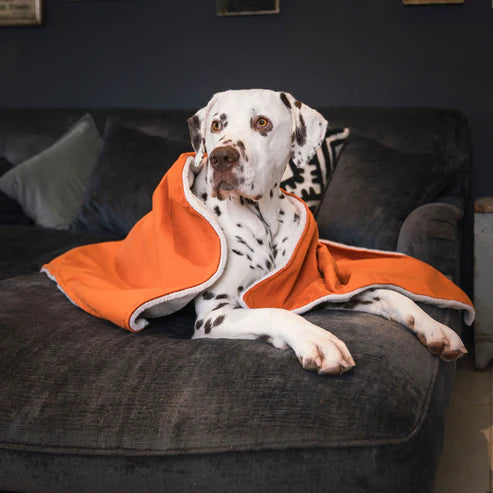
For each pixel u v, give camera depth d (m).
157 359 1.48
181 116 3.51
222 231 1.79
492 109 3.43
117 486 1.34
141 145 3.12
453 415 2.42
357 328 1.61
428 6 3.46
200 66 3.89
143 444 1.30
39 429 1.37
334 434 1.24
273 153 1.78
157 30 3.94
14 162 3.70
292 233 1.95
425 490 1.27
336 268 2.04
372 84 3.60
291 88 3.74
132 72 4.03
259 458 1.25
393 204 2.64
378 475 1.23
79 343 1.59
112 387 1.41
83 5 4.05
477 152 3.48
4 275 2.45
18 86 4.25
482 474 1.96
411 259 2.15
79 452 1.33
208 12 3.81
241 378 1.37
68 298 1.97
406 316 1.71
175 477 1.30
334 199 2.74
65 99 4.20
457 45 3.45
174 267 1.80
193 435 1.29
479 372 2.93
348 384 1.33
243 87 3.83
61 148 3.44
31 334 1.63
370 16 3.55
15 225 3.21
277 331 1.49
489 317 2.87
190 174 1.94
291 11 3.67
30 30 4.18
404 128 3.20
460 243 3.08
